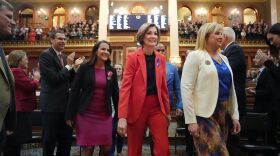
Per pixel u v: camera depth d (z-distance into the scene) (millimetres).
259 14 18156
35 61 16609
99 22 15484
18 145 3928
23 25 18484
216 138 2406
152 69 2787
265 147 3672
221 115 2527
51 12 18609
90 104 3225
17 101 3818
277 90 3336
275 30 3041
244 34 16125
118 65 5594
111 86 3344
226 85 2588
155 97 2732
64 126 3705
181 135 6605
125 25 15570
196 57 2549
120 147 5117
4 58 2037
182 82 2564
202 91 2496
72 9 18500
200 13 18234
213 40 2596
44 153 3510
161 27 15406
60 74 3512
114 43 15695
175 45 15086
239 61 3221
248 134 4207
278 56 3207
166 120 2738
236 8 18297
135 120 2693
